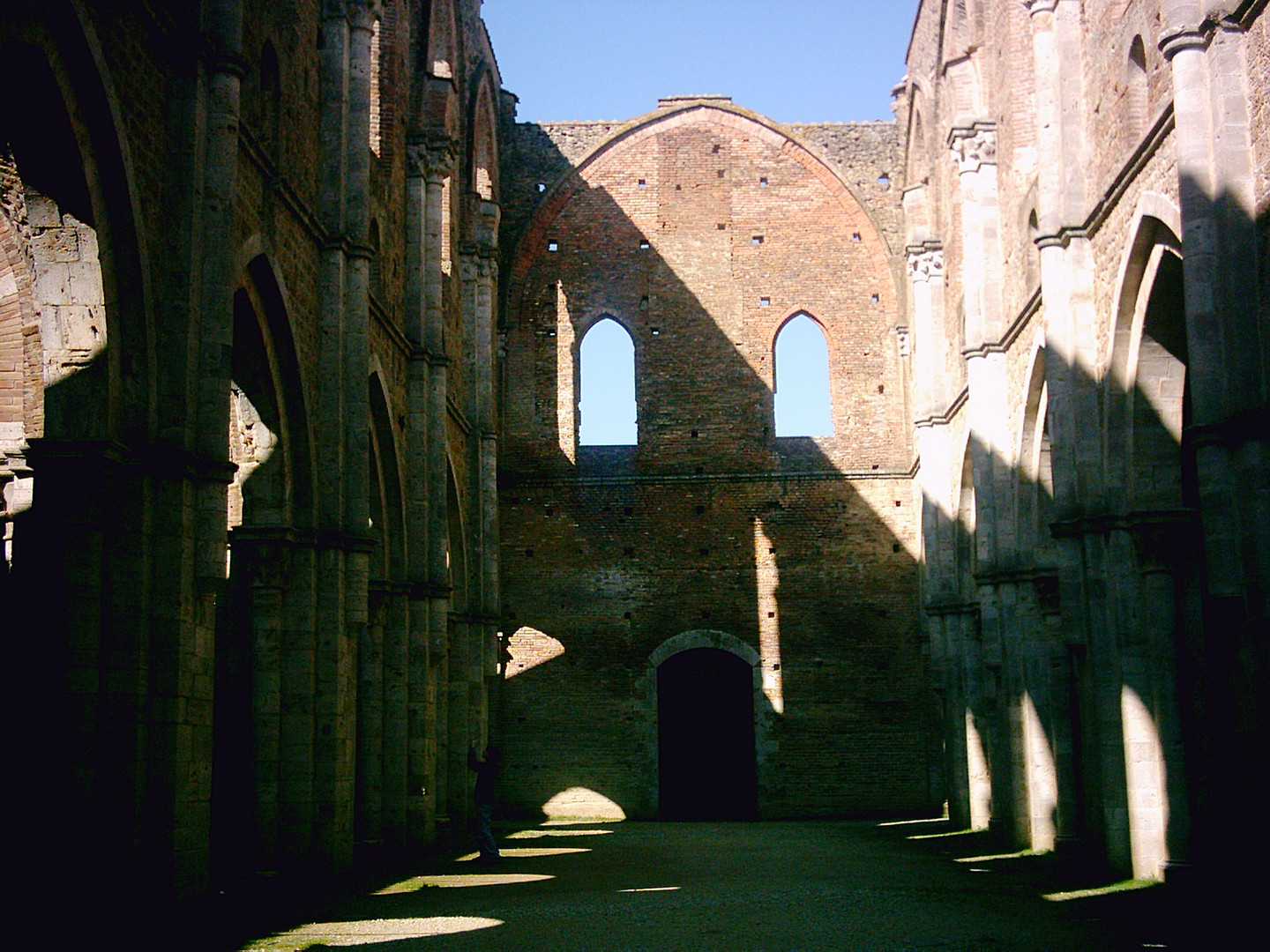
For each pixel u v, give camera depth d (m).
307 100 20.16
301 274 19.39
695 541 36.09
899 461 36.38
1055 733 21.70
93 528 13.30
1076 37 20.33
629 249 37.72
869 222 37.50
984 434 25.20
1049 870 19.61
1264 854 13.12
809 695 35.19
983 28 26.22
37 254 13.24
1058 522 19.69
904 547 35.84
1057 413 19.92
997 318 25.12
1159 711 17.47
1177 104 14.83
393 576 25.12
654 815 34.72
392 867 21.00
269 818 18.48
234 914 14.61
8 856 12.95
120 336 13.70
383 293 24.61
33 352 13.70
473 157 33.53
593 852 23.84
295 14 19.59
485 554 33.12
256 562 18.59
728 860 21.88
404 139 26.91
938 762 34.47
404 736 24.47
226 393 14.83
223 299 14.97
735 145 38.19
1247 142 14.27
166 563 13.84
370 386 23.98
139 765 13.39
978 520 25.34
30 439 13.23
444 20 29.78
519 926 13.77
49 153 12.90
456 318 31.39
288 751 18.75
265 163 17.39
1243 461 13.71
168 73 14.86
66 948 12.23
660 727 35.47
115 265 13.56
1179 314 18.00
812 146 37.97
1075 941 12.35
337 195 20.59
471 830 29.62
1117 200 18.52
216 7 15.45
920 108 33.59
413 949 12.17
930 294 31.34
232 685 19.84
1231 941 12.22
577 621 35.75
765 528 36.09
